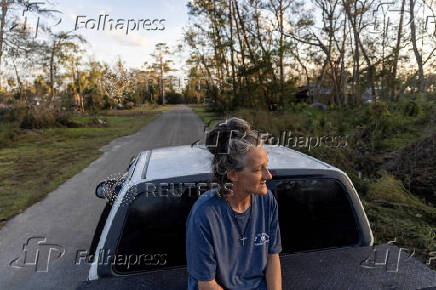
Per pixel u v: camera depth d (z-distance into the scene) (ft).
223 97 90.89
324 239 6.12
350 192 6.28
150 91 231.71
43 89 80.02
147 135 59.52
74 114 131.95
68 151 41.09
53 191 22.41
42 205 19.39
